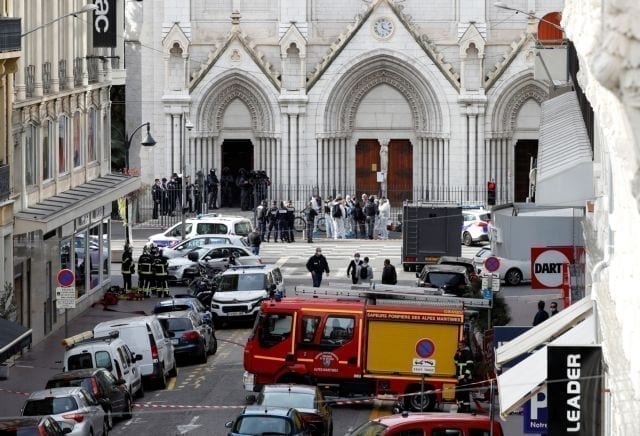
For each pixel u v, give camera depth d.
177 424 50.06
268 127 112.94
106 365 52.03
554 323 32.84
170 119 112.75
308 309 54.00
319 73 112.00
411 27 111.31
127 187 81.00
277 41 113.69
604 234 23.77
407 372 52.91
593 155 33.44
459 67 111.94
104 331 56.09
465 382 51.62
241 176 111.75
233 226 97.56
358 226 107.06
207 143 113.19
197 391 56.84
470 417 40.03
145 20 112.50
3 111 61.53
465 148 112.00
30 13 66.94
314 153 112.94
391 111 113.31
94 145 81.25
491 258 62.41
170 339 61.28
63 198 71.12
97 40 77.75
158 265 80.75
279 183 113.00
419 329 52.66
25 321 65.38
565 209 63.62
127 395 51.50
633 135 12.76
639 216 14.16
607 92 13.38
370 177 114.00
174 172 112.75
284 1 112.56
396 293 55.38
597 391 24.66
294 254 98.06
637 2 12.50
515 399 27.58
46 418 40.34
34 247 66.75
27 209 65.69
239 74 112.25
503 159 112.31
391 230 111.75
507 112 112.00
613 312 18.12
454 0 112.69
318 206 109.12
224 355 65.56
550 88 67.75
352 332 53.41
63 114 73.75
